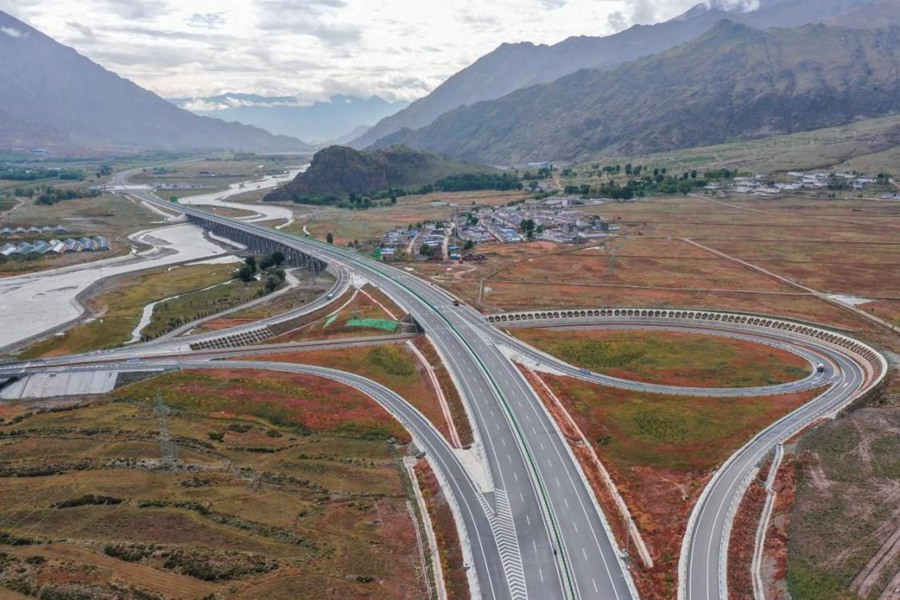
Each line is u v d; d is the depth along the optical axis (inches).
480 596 3535.9
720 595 3503.9
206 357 7332.7
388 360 7042.3
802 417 5467.5
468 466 4884.4
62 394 6432.1
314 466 4992.6
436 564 3900.1
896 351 6894.7
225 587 3590.1
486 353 7091.5
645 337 7549.2
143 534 4045.3
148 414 5890.8
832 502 4160.9
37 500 4409.5
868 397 5689.0
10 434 5482.3
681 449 5032.0
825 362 6806.1
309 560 3855.8
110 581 3580.2
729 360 6811.0
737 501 4306.1
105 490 4542.3
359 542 4069.9
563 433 5310.0
